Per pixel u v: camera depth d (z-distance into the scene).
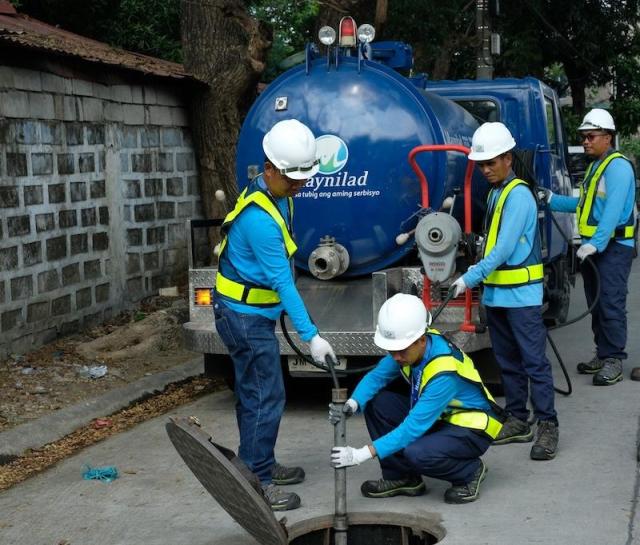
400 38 16.48
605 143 7.19
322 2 11.03
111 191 9.75
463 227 7.27
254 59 10.83
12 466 6.10
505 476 5.44
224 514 5.04
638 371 7.51
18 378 7.72
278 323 6.50
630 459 5.63
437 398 4.71
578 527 4.65
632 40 21.17
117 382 7.83
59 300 8.88
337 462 4.62
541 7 19.14
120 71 9.86
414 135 6.60
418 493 5.19
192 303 6.97
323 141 6.70
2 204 8.05
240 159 7.02
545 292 9.04
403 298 4.76
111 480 5.66
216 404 7.39
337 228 6.76
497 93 8.50
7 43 7.92
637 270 15.02
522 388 6.05
